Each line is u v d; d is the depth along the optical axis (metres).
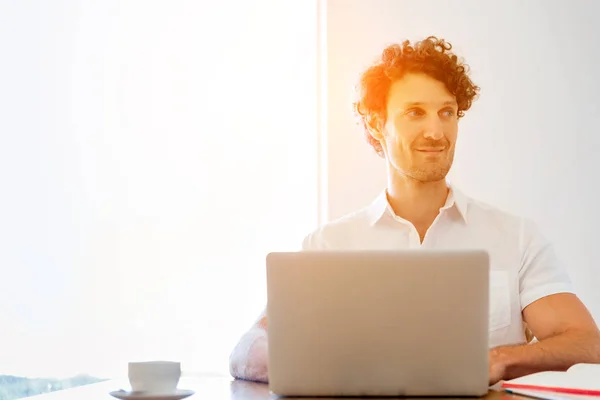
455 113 2.38
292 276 1.34
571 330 1.83
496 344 2.15
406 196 2.35
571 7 3.28
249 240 3.31
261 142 3.34
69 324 3.26
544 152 3.26
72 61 3.33
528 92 3.28
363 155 3.31
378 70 2.43
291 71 3.35
